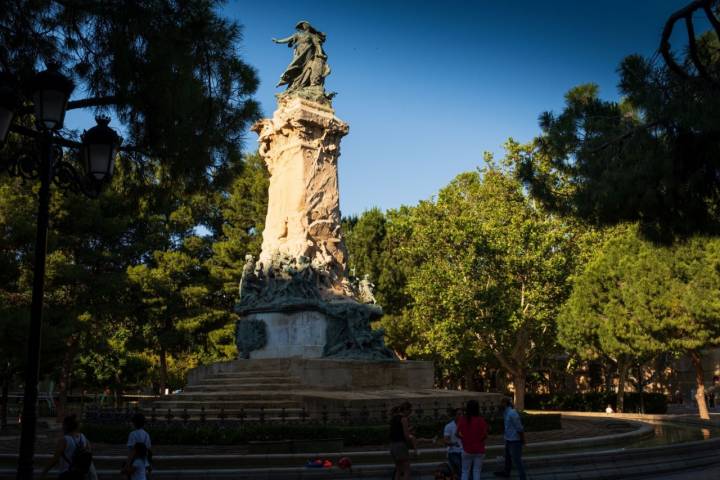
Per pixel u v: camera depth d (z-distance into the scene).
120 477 15.38
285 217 28.83
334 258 28.66
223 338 46.62
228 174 15.70
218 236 53.78
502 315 41.84
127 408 23.78
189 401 23.80
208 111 14.80
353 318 26.88
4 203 29.80
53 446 21.17
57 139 10.86
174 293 46.50
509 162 46.00
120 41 13.40
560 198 14.40
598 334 39.56
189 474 15.32
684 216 12.91
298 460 16.98
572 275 42.50
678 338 35.94
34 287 9.92
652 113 12.02
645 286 36.06
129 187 15.86
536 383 62.06
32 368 9.63
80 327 32.03
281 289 26.91
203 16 14.23
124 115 14.16
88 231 36.81
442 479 14.02
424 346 48.06
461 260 43.88
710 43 12.05
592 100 13.83
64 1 13.26
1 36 13.48
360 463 17.16
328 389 24.67
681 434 24.62
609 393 46.25
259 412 21.50
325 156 29.45
